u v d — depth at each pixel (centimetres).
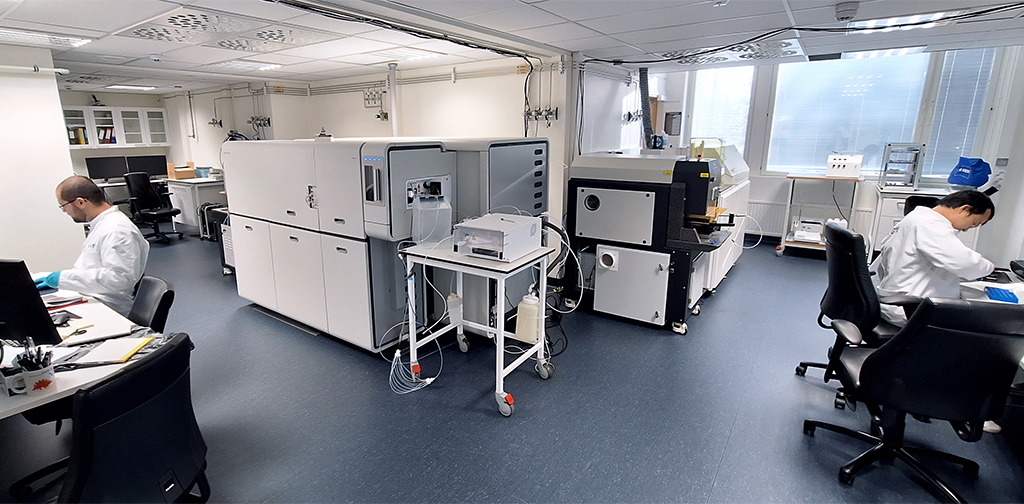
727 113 615
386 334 297
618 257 344
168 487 141
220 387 264
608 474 199
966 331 149
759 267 497
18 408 134
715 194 339
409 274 256
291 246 317
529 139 317
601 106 470
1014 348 149
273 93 602
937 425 230
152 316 203
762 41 350
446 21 290
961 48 384
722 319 361
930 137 509
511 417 238
